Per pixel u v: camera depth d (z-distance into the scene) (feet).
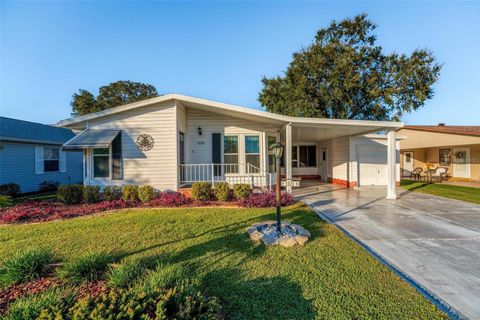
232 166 35.83
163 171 30.99
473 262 12.46
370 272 11.33
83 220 21.17
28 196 39.22
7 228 19.02
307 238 15.57
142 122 30.96
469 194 35.17
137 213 23.59
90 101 122.21
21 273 10.63
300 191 39.11
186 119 35.65
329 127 32.76
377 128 33.19
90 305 7.03
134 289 8.39
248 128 35.88
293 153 57.82
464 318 8.06
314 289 9.88
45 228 18.83
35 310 7.41
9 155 39.68
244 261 12.53
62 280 10.58
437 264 12.22
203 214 22.88
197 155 35.65
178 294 7.74
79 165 55.16
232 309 8.61
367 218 21.71
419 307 8.66
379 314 8.29
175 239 15.89
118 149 30.83
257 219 20.90
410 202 29.43
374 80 62.64
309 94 66.39
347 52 63.52
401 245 14.93
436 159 64.13
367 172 45.09
